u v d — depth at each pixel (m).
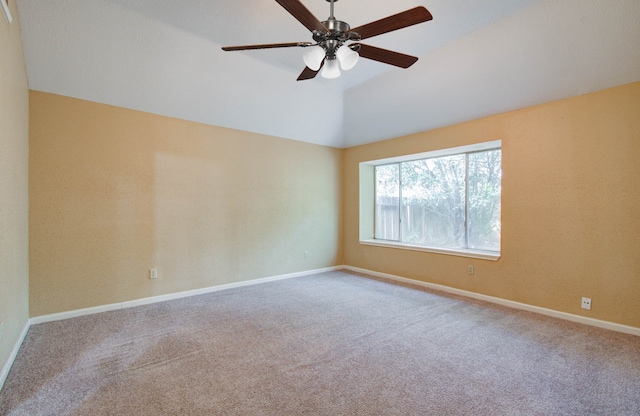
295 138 5.09
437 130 4.28
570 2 2.37
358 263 5.57
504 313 3.37
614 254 2.88
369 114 4.59
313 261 5.39
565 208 3.17
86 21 2.60
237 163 4.46
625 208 2.82
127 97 3.42
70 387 1.98
